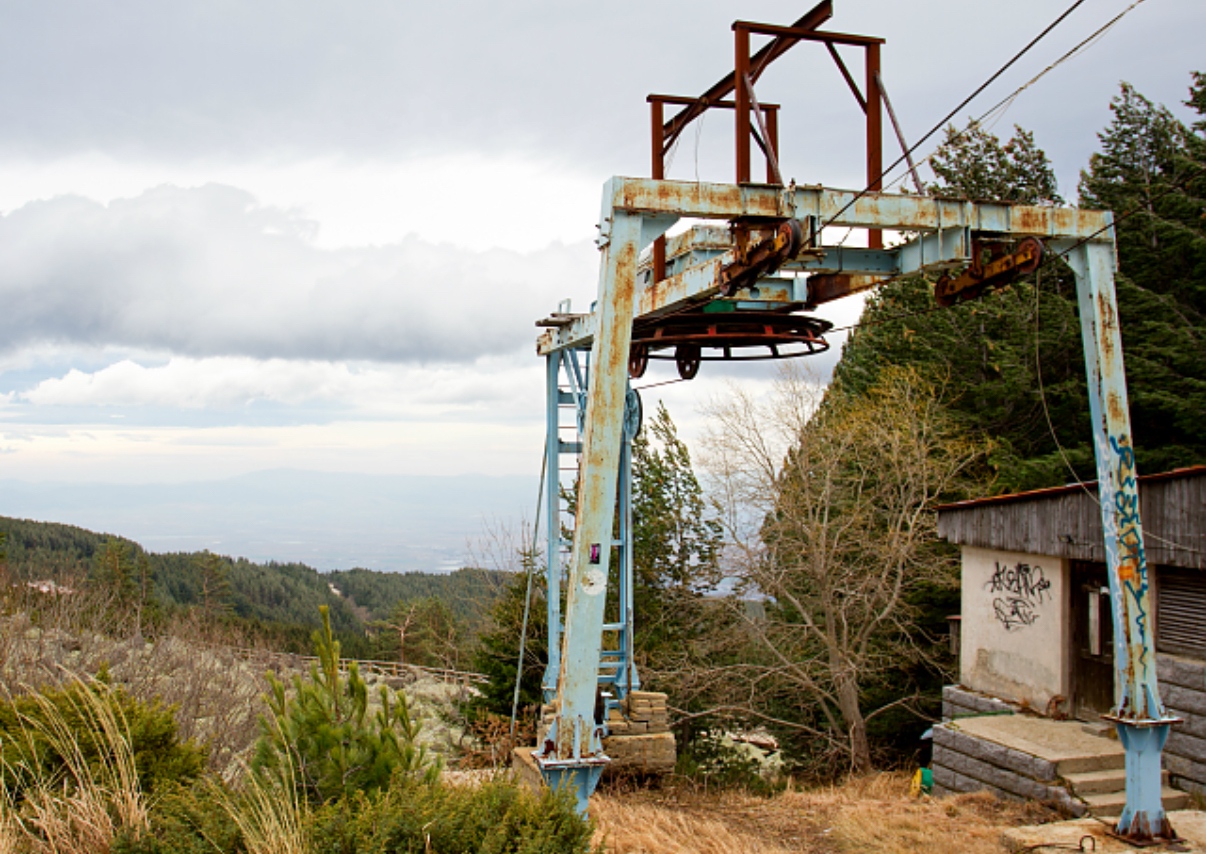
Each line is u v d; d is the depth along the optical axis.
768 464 18.34
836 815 10.61
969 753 11.10
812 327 11.27
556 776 7.26
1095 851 8.02
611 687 15.11
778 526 18.06
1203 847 7.99
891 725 18.73
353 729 6.45
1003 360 19.36
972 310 21.09
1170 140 21.47
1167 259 19.20
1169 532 10.14
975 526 13.38
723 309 10.74
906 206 8.11
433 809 5.01
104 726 6.20
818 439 19.19
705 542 21.89
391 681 28.94
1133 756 8.20
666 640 20.91
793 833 10.16
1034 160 24.84
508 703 19.53
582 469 7.49
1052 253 8.73
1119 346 8.59
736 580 18.75
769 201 7.85
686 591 20.75
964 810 10.10
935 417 19.56
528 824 5.00
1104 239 8.61
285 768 6.00
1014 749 10.41
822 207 7.95
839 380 25.61
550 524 14.98
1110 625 11.36
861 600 18.42
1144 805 8.18
